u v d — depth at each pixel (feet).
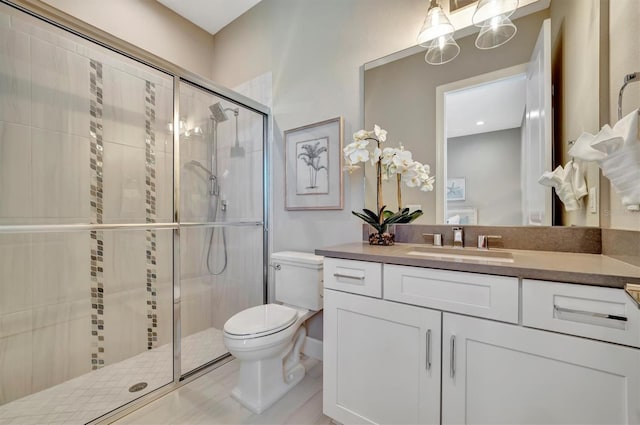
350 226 5.94
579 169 3.81
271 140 7.33
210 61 8.84
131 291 6.52
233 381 5.60
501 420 2.88
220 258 7.93
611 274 2.38
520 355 2.78
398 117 5.38
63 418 4.54
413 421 3.44
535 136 4.15
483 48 4.44
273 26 7.32
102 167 6.15
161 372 5.84
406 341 3.49
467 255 4.17
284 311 5.38
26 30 5.16
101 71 6.08
